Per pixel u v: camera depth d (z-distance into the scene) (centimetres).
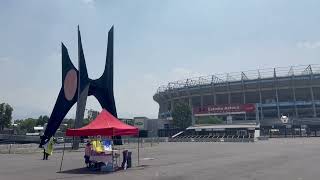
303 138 8544
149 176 1809
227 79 13300
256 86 12925
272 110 12662
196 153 3697
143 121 11381
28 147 5609
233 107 11869
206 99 14050
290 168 2069
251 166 2223
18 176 1923
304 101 12256
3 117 11319
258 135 9331
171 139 8688
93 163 2309
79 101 5003
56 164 2697
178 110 10975
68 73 5156
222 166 2264
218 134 9838
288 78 12494
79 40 5138
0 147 5278
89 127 2217
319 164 2284
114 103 5406
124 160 2223
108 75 5431
